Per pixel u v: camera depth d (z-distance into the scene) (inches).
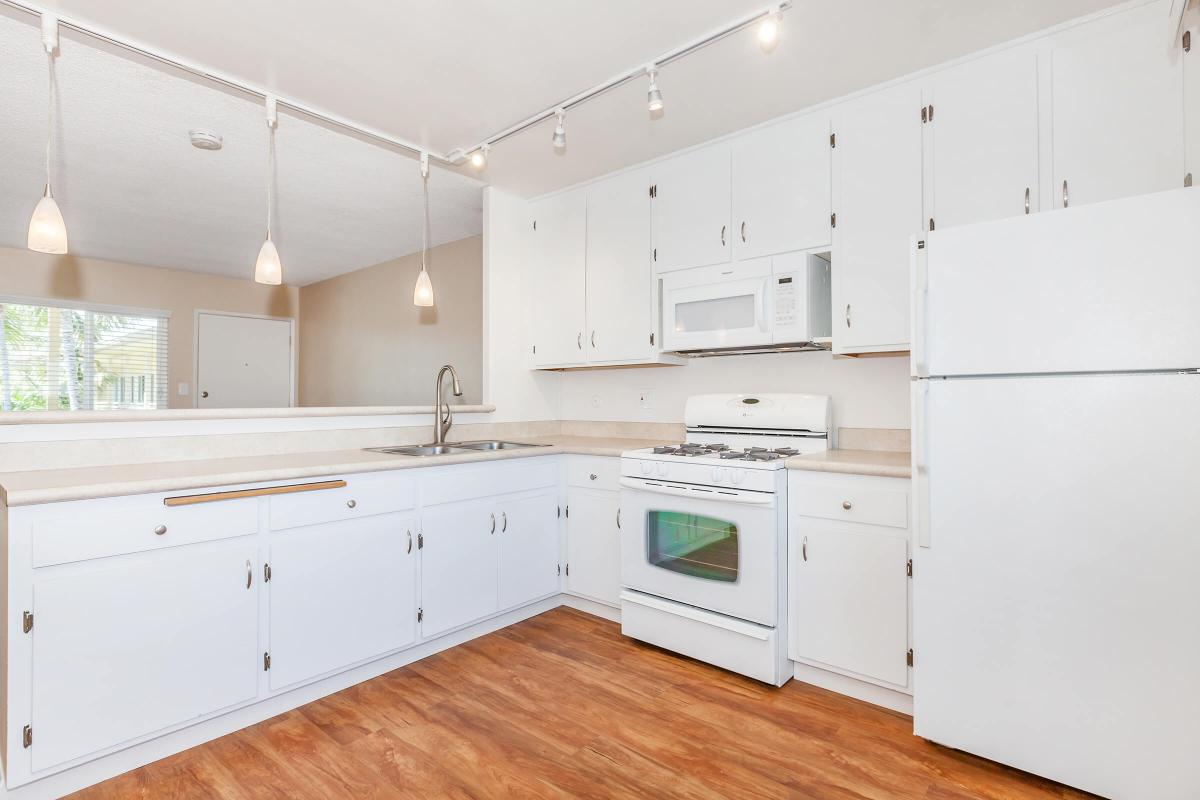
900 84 88.2
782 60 83.4
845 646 82.2
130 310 209.2
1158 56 70.1
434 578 95.7
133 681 65.5
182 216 155.5
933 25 75.5
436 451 115.0
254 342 241.0
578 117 100.0
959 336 67.2
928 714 69.5
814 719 77.8
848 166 92.8
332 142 110.0
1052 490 61.7
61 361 196.2
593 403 142.8
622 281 122.8
